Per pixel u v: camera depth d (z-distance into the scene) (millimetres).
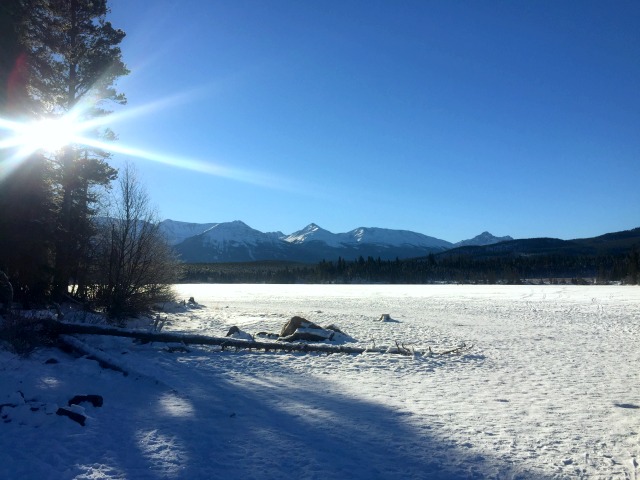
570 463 6312
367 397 9609
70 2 21031
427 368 13172
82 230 21547
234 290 79750
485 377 12031
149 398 9070
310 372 12242
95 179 22047
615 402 9484
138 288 21125
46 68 20281
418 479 5781
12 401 7883
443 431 7496
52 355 11969
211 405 8680
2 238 16094
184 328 21406
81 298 21125
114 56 22156
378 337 20281
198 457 6309
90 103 21969
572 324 26406
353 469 6027
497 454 6586
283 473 5875
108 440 6832
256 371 12117
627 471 6062
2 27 17203
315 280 136875
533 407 9039
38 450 6320
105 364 11383
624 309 36656
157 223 23062
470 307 40562
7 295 15711
